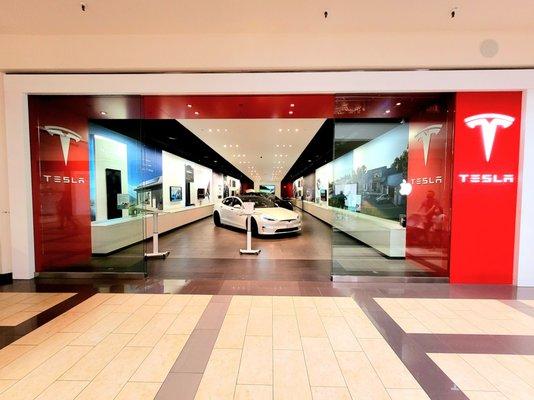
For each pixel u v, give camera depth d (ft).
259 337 7.78
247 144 28.02
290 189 85.40
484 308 9.86
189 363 6.61
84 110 15.10
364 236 20.84
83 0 9.95
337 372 6.31
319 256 17.33
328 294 11.05
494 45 11.69
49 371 6.30
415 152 15.66
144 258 13.78
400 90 12.07
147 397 5.51
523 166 11.93
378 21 11.16
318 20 11.12
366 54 11.93
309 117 16.52
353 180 24.47
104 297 10.71
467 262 12.38
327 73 12.11
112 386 5.82
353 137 22.47
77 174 15.88
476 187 12.19
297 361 6.70
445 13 10.61
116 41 12.15
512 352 7.18
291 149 31.04
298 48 12.03
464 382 6.02
